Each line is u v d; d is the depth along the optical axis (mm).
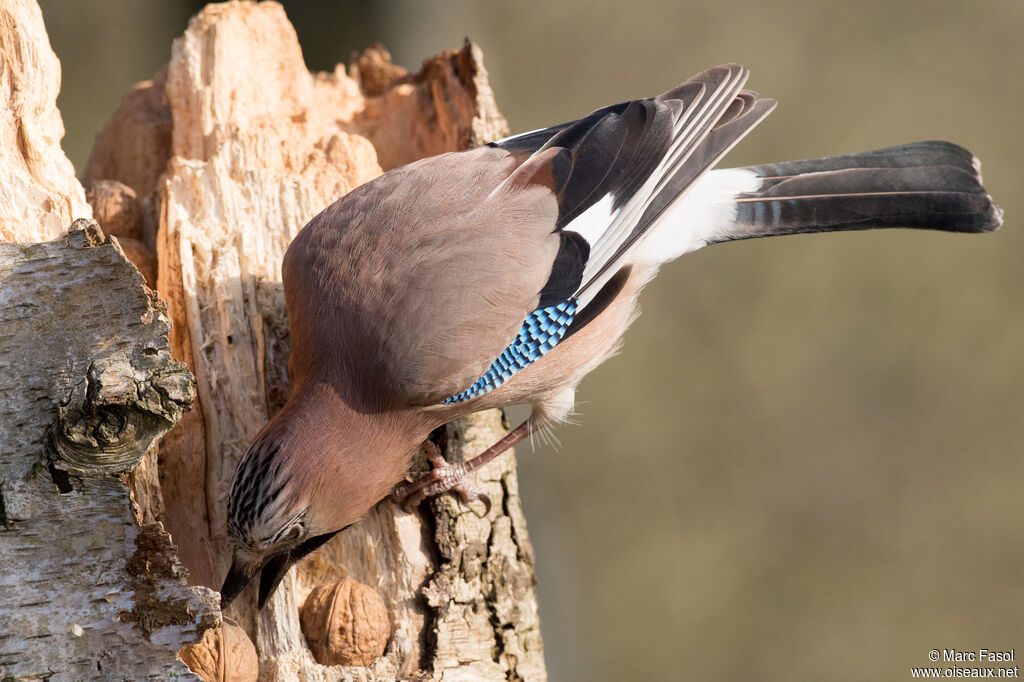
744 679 14438
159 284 8273
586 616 14875
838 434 15648
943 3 17750
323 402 7270
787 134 17016
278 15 10133
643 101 8578
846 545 15047
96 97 16625
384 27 17500
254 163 8938
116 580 5992
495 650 7891
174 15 17359
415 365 7242
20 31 7215
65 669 5879
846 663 14344
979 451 15336
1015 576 14633
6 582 5871
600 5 18859
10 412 6016
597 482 15742
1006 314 16000
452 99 10164
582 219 7930
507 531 8281
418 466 8242
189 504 7684
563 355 8172
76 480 5973
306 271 7520
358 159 9234
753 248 16484
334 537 7871
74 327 6180
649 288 16406
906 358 15867
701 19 18516
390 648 7473
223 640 6750
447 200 7582
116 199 9070
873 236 16406
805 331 16219
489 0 18844
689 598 15000
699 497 15578
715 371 16109
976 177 9383
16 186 7133
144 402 5773
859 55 17625
